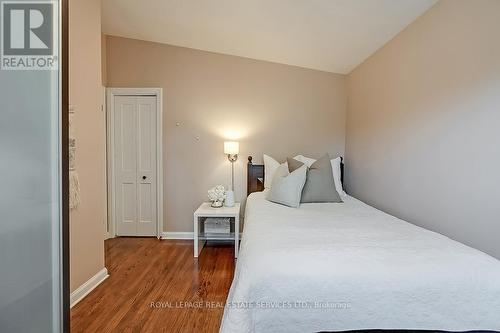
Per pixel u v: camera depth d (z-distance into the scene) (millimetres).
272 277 1387
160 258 3293
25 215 1127
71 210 2250
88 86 2461
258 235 1877
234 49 3699
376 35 2727
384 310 1337
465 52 1817
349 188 3818
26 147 1125
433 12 2135
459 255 1497
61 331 1206
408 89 2457
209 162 3984
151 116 3982
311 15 2555
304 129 3965
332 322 1353
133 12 3066
